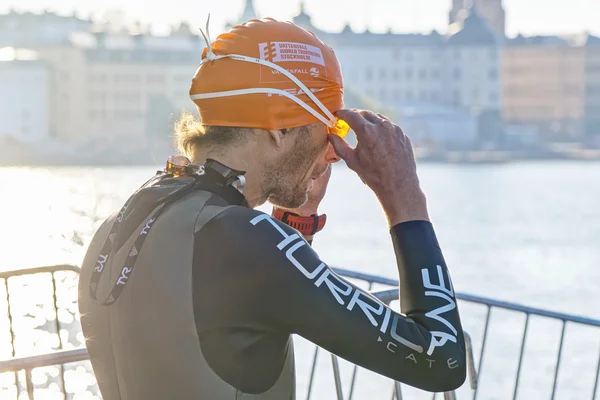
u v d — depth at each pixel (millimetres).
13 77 156125
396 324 1682
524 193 90688
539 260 38812
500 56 185625
